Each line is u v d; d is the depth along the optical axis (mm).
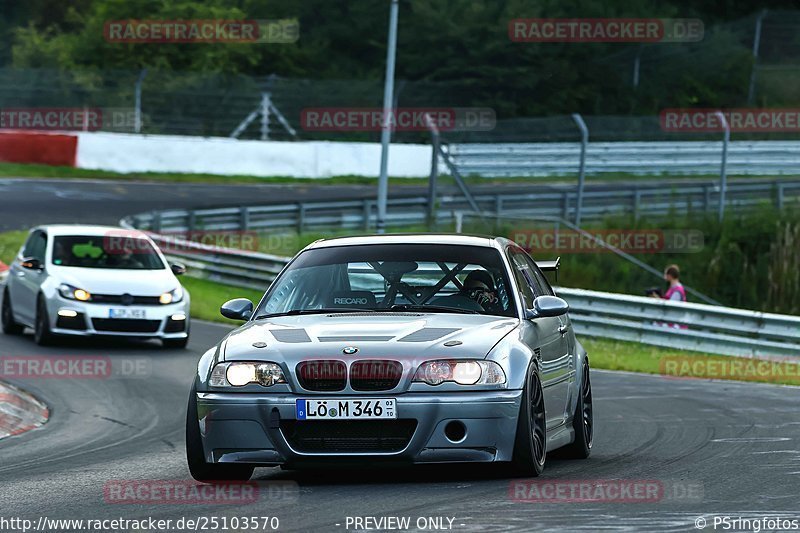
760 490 23469
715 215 115500
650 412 41062
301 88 183375
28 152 151375
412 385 23656
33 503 23859
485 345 24438
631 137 188875
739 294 105000
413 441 23531
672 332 67812
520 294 27500
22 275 63312
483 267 27812
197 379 24922
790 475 25641
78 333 58438
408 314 26484
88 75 180000
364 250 28547
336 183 161125
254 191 144750
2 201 123500
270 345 24625
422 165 167000
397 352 23938
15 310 63781
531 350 25281
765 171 160375
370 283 27562
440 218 116625
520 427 24203
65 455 32750
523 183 152125
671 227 113500
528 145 140500
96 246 62406
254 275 90750
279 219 119750
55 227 63719
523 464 24484
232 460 24219
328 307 27125
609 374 56656
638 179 156000
